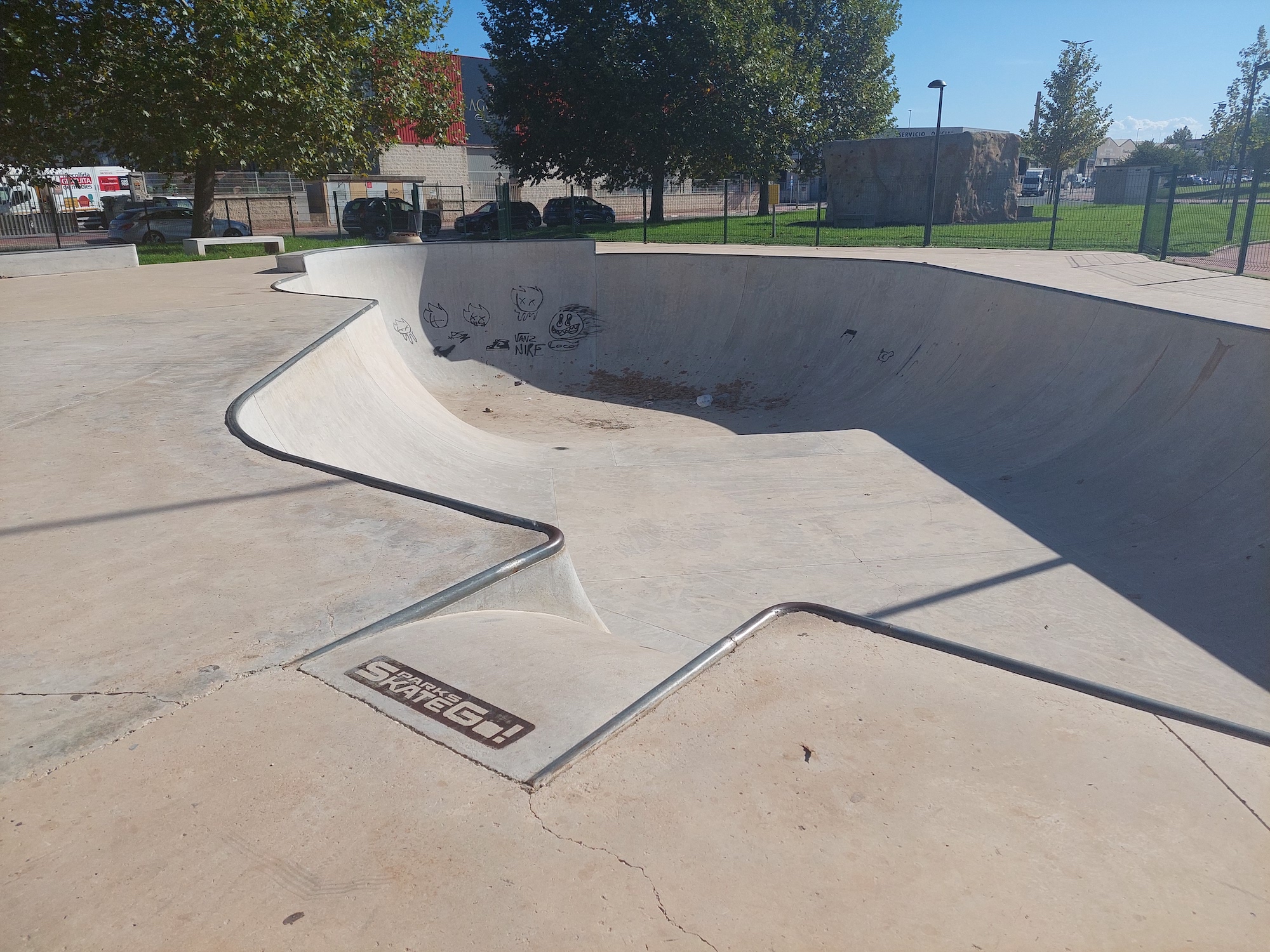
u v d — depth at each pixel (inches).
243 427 216.5
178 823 80.3
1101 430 350.6
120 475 179.9
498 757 91.0
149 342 330.6
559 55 1071.0
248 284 542.0
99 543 145.6
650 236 989.2
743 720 100.2
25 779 86.3
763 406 562.6
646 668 117.3
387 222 1143.6
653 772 89.4
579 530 301.7
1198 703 186.2
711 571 267.3
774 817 82.9
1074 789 89.0
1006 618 231.5
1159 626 223.5
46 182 877.2
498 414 568.7
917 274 545.0
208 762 89.4
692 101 1092.5
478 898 71.8
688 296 669.9
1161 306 401.1
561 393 621.0
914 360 513.3
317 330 357.1
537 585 146.0
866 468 361.7
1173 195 634.2
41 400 241.0
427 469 343.6
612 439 507.8
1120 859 78.8
